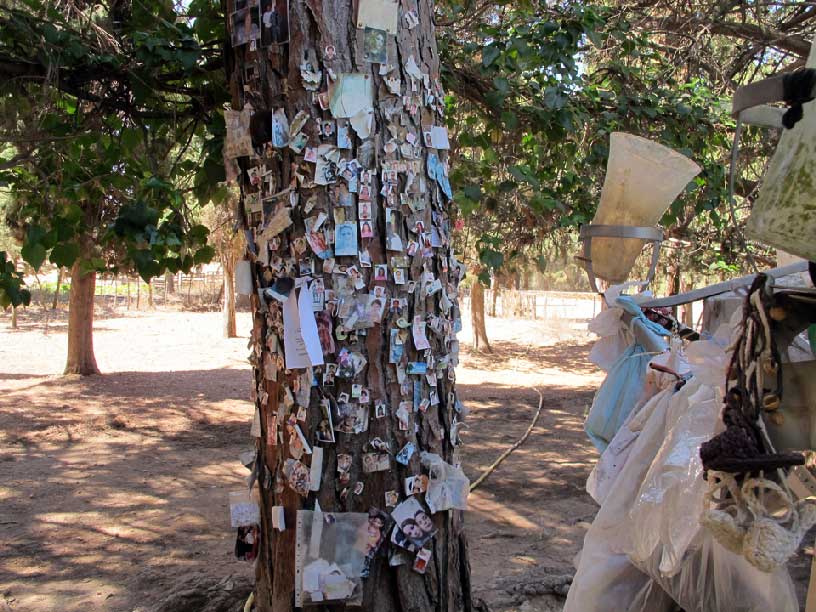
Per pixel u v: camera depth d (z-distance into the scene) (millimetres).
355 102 2629
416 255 2742
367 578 2686
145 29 4109
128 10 4266
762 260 7977
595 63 6691
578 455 9094
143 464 8719
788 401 1496
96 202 4316
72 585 5172
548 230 5578
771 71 7738
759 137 5566
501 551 5738
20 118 3986
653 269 2582
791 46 7230
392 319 2701
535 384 15445
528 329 24891
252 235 2777
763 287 1500
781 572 2021
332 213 2633
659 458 1951
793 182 1233
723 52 8328
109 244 4500
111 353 19125
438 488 2781
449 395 2912
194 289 35781
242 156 2793
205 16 4012
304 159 2631
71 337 15211
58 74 3746
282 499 2727
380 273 2672
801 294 1476
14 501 7203
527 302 27734
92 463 8742
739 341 1538
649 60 7129
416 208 2752
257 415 2875
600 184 5668
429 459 2773
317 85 2627
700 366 1746
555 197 5371
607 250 2574
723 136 5711
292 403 2676
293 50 2635
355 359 2648
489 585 4410
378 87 2678
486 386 15125
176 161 4180
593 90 5383
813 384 1486
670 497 1869
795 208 1222
